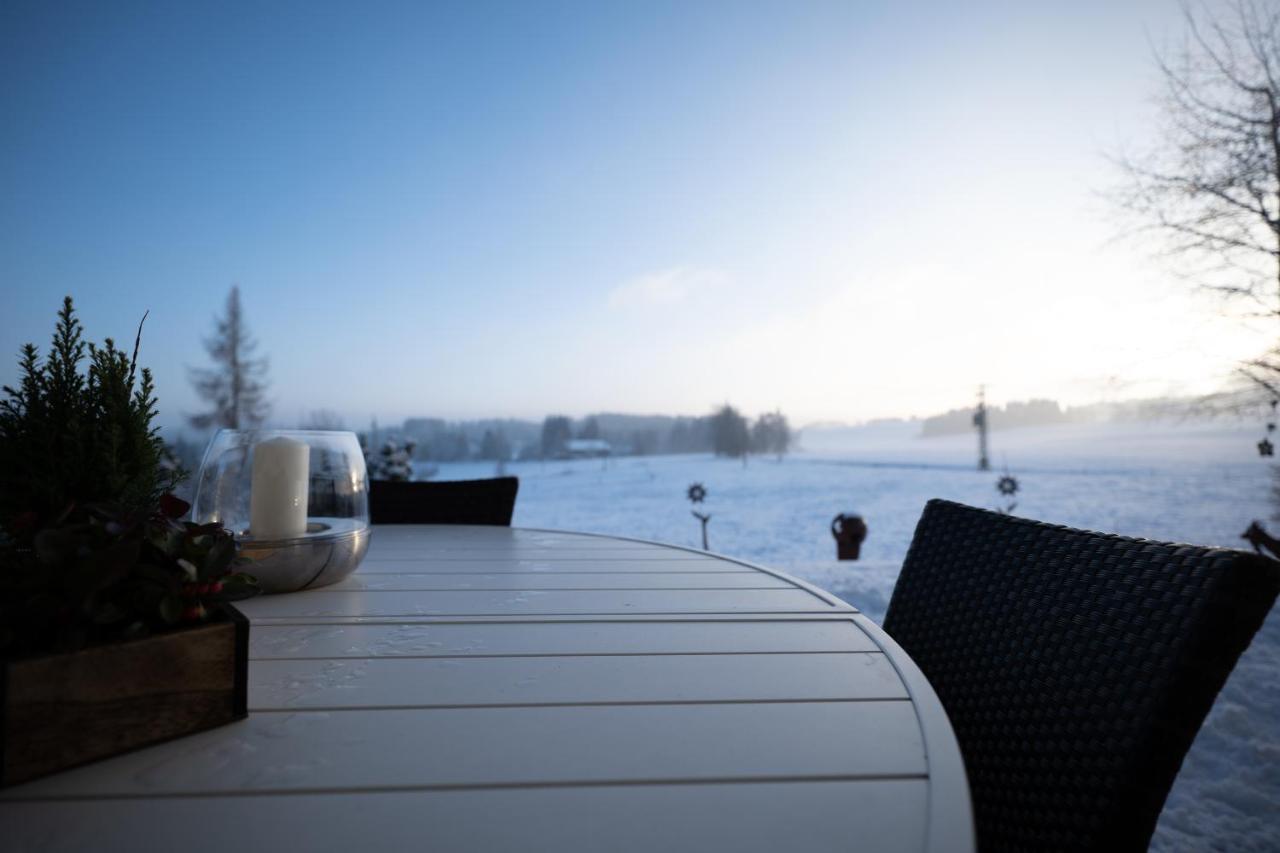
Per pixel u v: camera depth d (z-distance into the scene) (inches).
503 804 14.8
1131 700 20.0
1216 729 82.7
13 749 14.8
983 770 25.1
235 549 19.4
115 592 17.2
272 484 34.3
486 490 80.2
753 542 447.2
